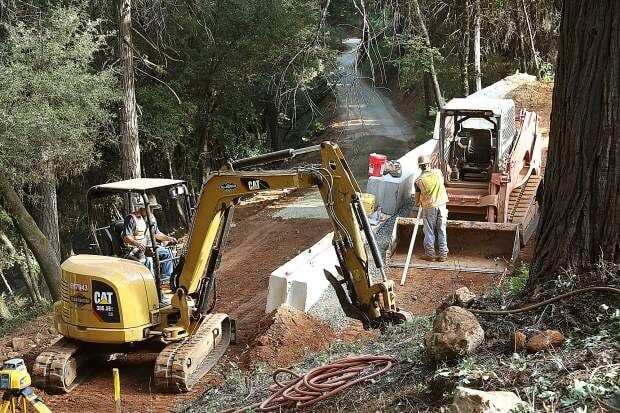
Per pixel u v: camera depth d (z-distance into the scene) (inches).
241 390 335.3
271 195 918.4
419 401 220.7
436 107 1111.0
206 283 398.0
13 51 685.9
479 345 233.9
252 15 1006.4
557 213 255.9
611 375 193.9
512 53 1344.7
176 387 376.2
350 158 1250.0
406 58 977.5
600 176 244.7
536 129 689.6
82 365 421.1
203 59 1052.5
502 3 1160.2
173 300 393.7
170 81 1038.4
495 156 546.0
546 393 193.0
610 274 239.5
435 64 1169.4
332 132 1448.1
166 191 423.8
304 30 1004.6
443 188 522.9
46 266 645.3
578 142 248.1
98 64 947.3
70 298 390.0
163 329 394.0
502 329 241.1
